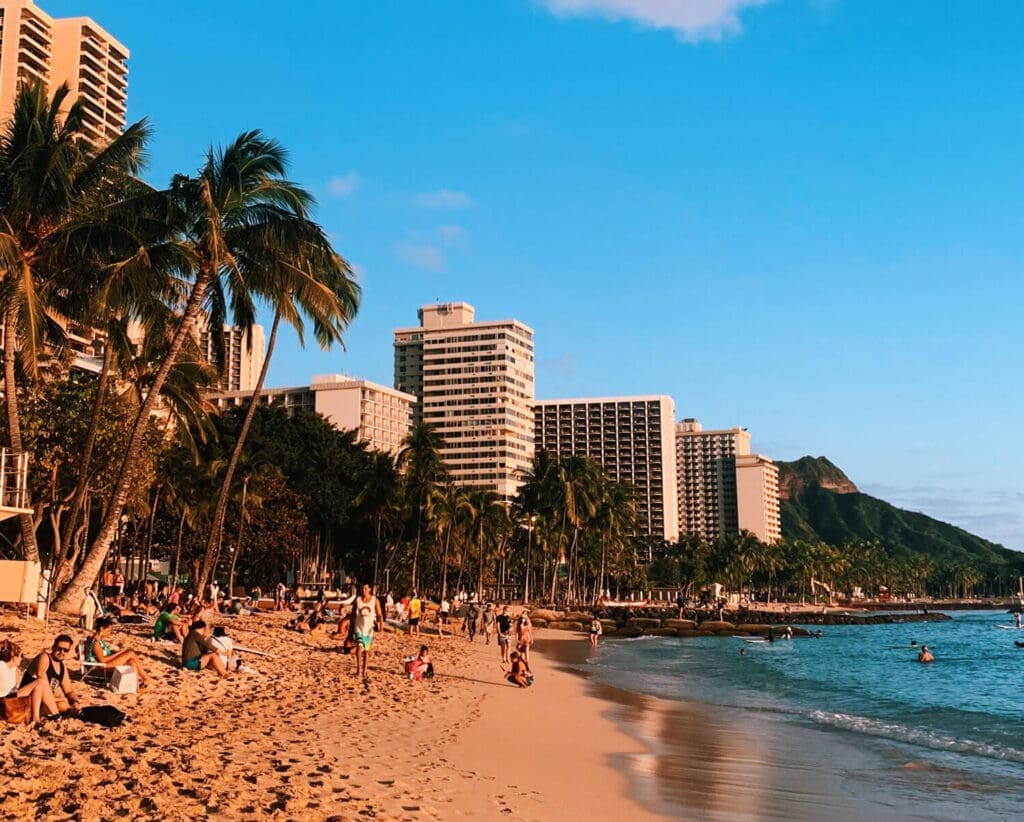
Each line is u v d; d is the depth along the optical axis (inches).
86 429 1459.2
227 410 3100.4
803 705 1143.6
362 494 3262.8
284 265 1188.5
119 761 423.8
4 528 1277.1
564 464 4603.8
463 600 4156.0
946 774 647.8
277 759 480.7
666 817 457.4
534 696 1038.4
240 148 1193.4
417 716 742.5
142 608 1517.0
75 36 5915.4
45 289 1118.4
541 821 413.7
